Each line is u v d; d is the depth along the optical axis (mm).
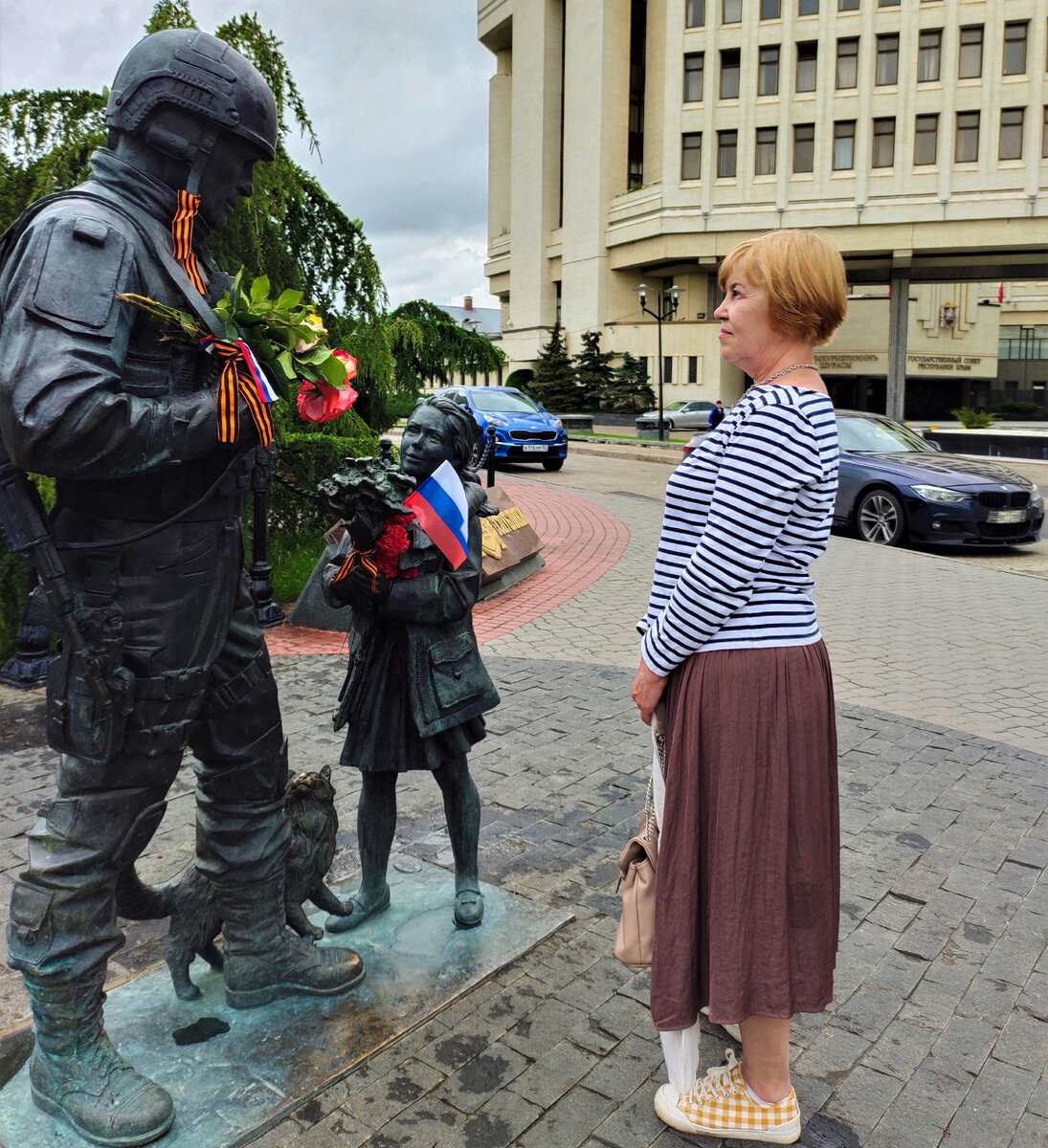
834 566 10406
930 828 4059
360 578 2605
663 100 42938
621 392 44000
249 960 2588
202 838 2490
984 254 40781
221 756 2402
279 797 2535
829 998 2131
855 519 12500
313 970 2678
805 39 40000
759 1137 2242
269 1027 2553
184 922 2582
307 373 2145
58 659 2023
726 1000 2002
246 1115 2242
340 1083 2395
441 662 2770
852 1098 2436
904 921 3307
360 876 3475
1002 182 38344
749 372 2180
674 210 42812
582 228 48281
